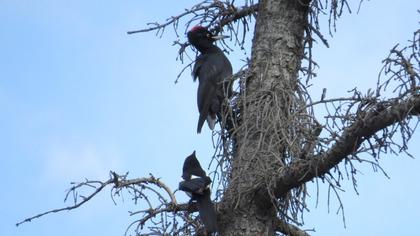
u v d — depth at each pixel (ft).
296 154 36.68
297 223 38.60
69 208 38.91
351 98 34.63
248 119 38.96
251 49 43.37
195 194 39.14
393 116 33.65
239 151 38.55
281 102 39.47
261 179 37.88
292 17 43.14
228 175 38.81
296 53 42.47
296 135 36.94
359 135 34.40
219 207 39.22
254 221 38.60
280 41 42.50
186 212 39.63
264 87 40.93
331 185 35.29
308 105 35.68
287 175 36.68
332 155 35.06
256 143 38.83
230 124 41.42
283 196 38.50
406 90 33.37
